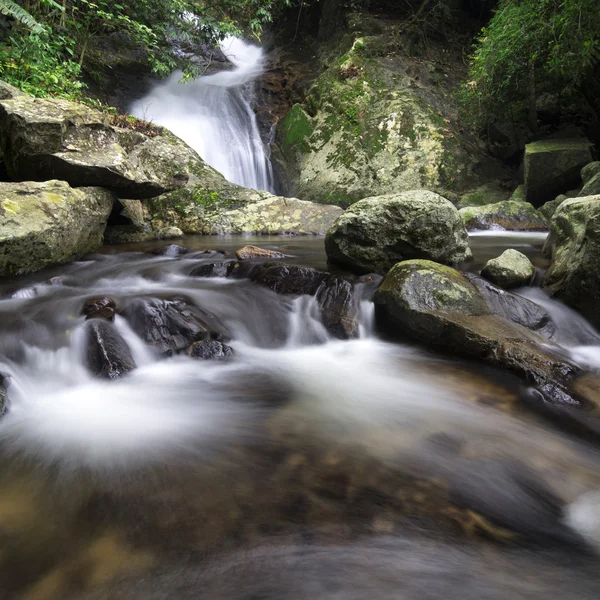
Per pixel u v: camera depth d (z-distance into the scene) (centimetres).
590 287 420
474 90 1170
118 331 383
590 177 970
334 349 428
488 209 991
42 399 318
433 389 347
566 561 193
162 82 1395
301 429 289
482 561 189
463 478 246
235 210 902
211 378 358
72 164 596
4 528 200
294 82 1589
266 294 478
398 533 203
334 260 536
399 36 1495
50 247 525
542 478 251
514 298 432
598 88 1054
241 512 212
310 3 1845
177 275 539
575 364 361
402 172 1248
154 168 759
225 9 1402
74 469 241
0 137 581
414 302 414
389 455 263
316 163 1316
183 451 260
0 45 775
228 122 1363
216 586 172
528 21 912
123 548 190
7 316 386
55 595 169
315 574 178
